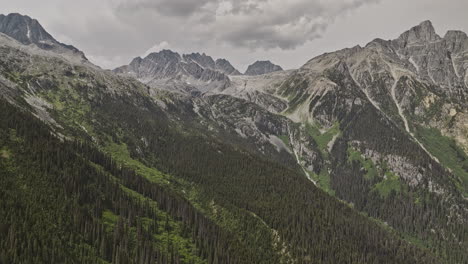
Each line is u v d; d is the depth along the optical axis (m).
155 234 176.12
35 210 144.25
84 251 139.75
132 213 176.38
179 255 165.75
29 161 167.38
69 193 163.50
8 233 127.00
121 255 143.50
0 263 117.56
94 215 162.88
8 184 149.12
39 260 125.44
